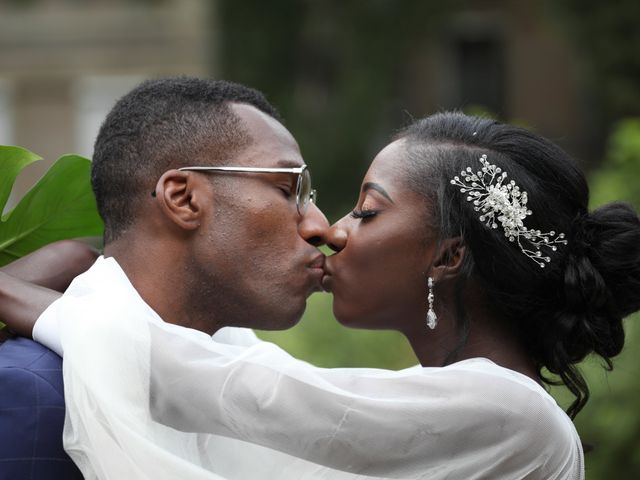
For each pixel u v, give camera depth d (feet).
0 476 7.66
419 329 8.93
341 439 7.92
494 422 8.00
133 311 7.97
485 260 8.57
